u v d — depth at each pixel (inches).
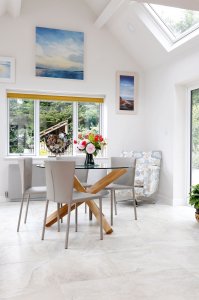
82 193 141.7
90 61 241.6
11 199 223.3
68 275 97.4
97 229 151.6
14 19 223.0
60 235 140.8
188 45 191.6
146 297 83.3
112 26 236.4
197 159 205.8
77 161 196.1
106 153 247.4
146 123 253.6
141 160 230.2
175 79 212.1
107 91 246.2
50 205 210.4
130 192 210.7
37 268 103.0
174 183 214.1
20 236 138.8
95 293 85.6
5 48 221.3
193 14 178.1
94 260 110.3
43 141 240.8
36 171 224.8
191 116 212.7
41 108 240.4
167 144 221.9
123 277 96.0
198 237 138.6
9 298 82.7
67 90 235.6
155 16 199.8
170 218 175.2
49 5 231.0
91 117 252.5
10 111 233.0
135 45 234.5
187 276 96.7
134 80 253.0
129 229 151.8
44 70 229.1
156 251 119.9
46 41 229.0
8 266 104.5
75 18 237.1
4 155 222.7
